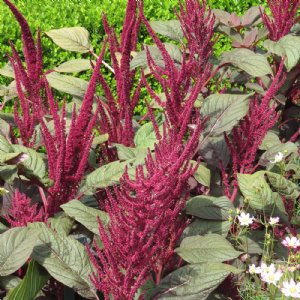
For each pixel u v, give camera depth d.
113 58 1.48
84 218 1.20
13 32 2.64
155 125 1.32
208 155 1.51
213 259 1.18
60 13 2.87
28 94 1.50
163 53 1.37
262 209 1.39
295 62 1.61
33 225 1.20
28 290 1.13
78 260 1.17
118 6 2.91
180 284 1.13
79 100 1.64
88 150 1.23
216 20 1.82
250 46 1.81
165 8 2.92
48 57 2.62
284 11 1.73
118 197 1.04
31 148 1.42
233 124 1.41
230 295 1.31
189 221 1.32
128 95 1.50
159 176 1.01
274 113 1.57
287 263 1.30
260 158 1.55
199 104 1.51
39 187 1.30
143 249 1.02
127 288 1.05
